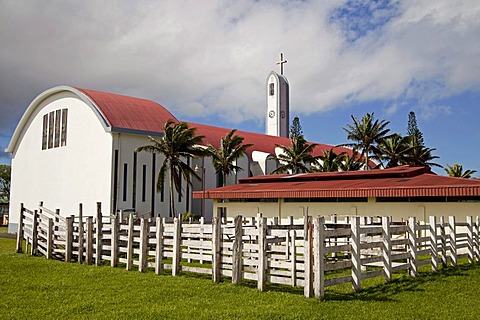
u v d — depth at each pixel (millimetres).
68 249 19625
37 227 22250
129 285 14219
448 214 26266
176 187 46938
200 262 19438
